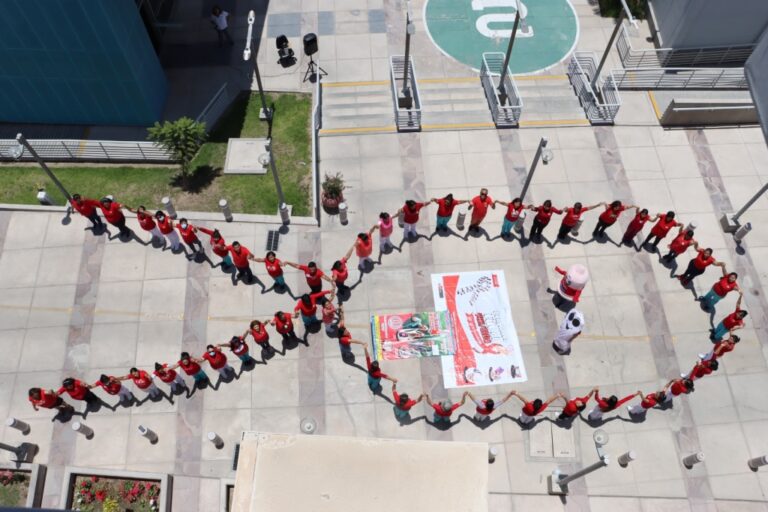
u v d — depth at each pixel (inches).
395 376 660.1
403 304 701.9
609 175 801.6
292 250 734.5
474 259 733.3
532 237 746.2
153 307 692.7
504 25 959.6
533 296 711.1
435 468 372.2
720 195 789.9
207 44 925.2
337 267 649.6
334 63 910.4
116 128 859.4
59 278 709.3
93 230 739.4
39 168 800.9
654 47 940.6
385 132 832.9
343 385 653.3
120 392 623.8
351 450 376.5
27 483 594.9
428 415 639.1
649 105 864.9
